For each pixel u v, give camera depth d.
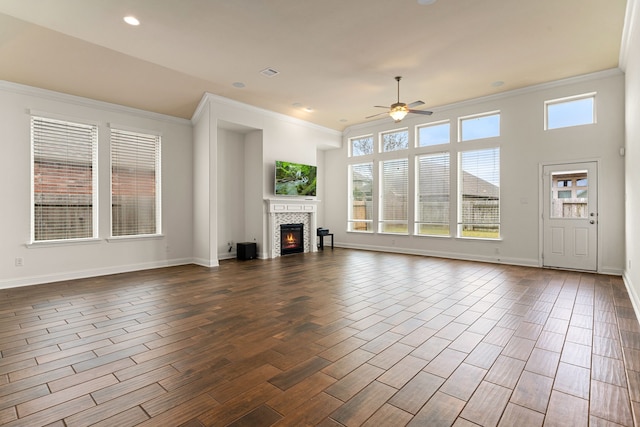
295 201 7.80
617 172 5.32
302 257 7.44
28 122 4.90
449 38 4.22
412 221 7.86
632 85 4.09
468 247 6.97
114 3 3.38
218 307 3.74
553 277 5.20
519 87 6.11
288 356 2.50
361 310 3.60
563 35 4.18
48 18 3.67
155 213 6.38
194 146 6.80
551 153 5.93
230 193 7.34
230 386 2.08
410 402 1.90
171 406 1.87
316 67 5.08
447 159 7.28
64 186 5.29
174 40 4.20
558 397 1.94
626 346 2.64
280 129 7.60
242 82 5.68
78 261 5.37
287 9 3.55
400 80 5.67
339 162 9.32
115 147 5.84
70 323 3.24
